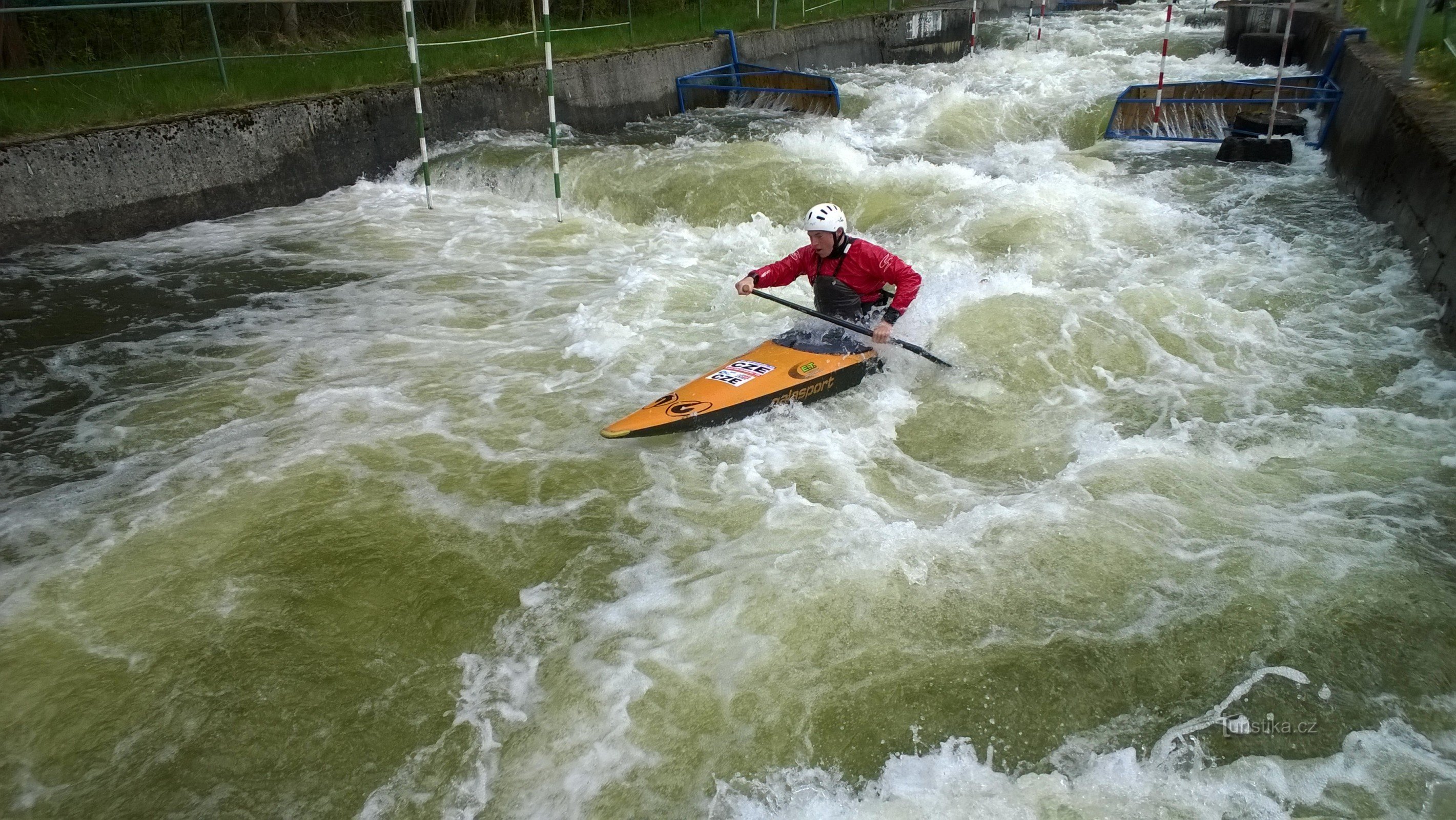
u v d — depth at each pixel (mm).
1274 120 11242
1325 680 3611
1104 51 19375
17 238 9133
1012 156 12203
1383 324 6590
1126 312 6816
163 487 5234
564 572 4449
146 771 3469
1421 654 3693
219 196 10539
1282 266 7711
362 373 6633
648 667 3830
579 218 10602
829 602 4105
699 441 5547
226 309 7883
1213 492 4773
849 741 3451
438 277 8609
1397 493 4688
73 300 8070
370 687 3824
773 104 16422
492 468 5340
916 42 22266
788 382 5781
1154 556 4301
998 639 3873
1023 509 4676
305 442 5668
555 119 9922
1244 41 16672
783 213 10430
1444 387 5695
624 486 5133
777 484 5082
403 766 3461
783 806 3223
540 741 3525
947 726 3492
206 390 6406
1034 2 28047
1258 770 3248
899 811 3176
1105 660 3750
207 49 15836
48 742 3592
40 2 13844
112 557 4633
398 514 4930
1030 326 6617
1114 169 11258
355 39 16641
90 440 5777
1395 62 10797
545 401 6129
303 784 3406
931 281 7309
